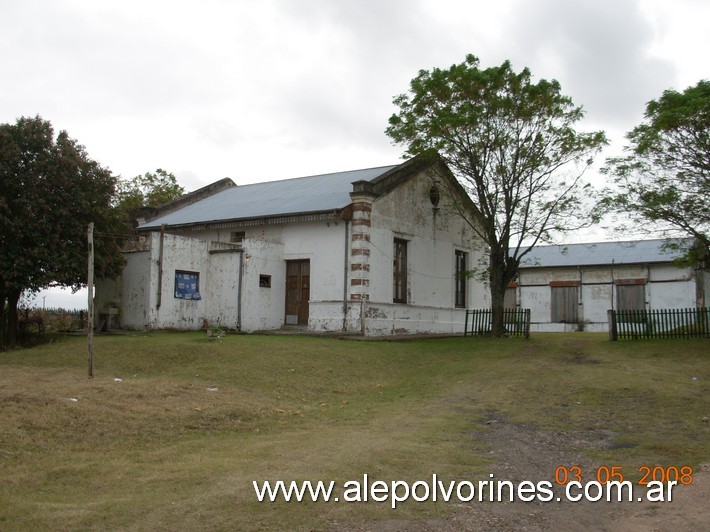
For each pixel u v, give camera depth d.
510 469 8.19
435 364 17.84
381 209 24.28
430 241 27.12
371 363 17.08
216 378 14.05
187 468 7.74
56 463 7.91
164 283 23.14
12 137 19.75
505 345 21.34
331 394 13.67
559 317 37.69
